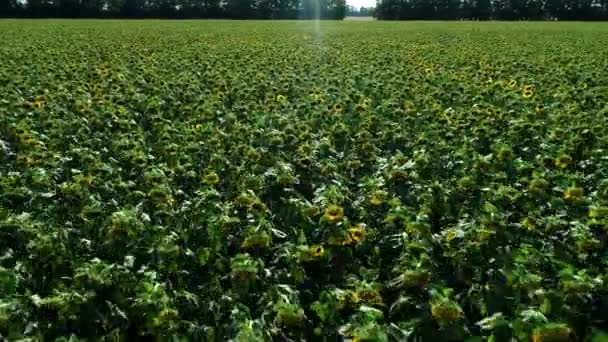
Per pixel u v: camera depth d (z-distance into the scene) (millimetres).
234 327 5270
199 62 23500
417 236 6883
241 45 34531
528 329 4996
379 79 18844
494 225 6867
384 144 11344
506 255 6512
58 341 4750
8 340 4992
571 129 11312
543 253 6648
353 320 5207
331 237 6789
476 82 18266
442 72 20984
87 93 15227
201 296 6027
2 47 30656
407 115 13273
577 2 95312
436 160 9836
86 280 5625
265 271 6254
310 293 6145
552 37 43781
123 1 100750
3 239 6805
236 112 13883
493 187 8445
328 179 9461
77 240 7070
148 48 31484
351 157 10359
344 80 18719
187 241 7047
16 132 10820
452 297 5598
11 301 5289
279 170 8805
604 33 49188
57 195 8180
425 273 5758
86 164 9289
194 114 13398
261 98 16703
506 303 5781
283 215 7805
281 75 19812
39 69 19812
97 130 12008
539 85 17406
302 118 13367
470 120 12445
